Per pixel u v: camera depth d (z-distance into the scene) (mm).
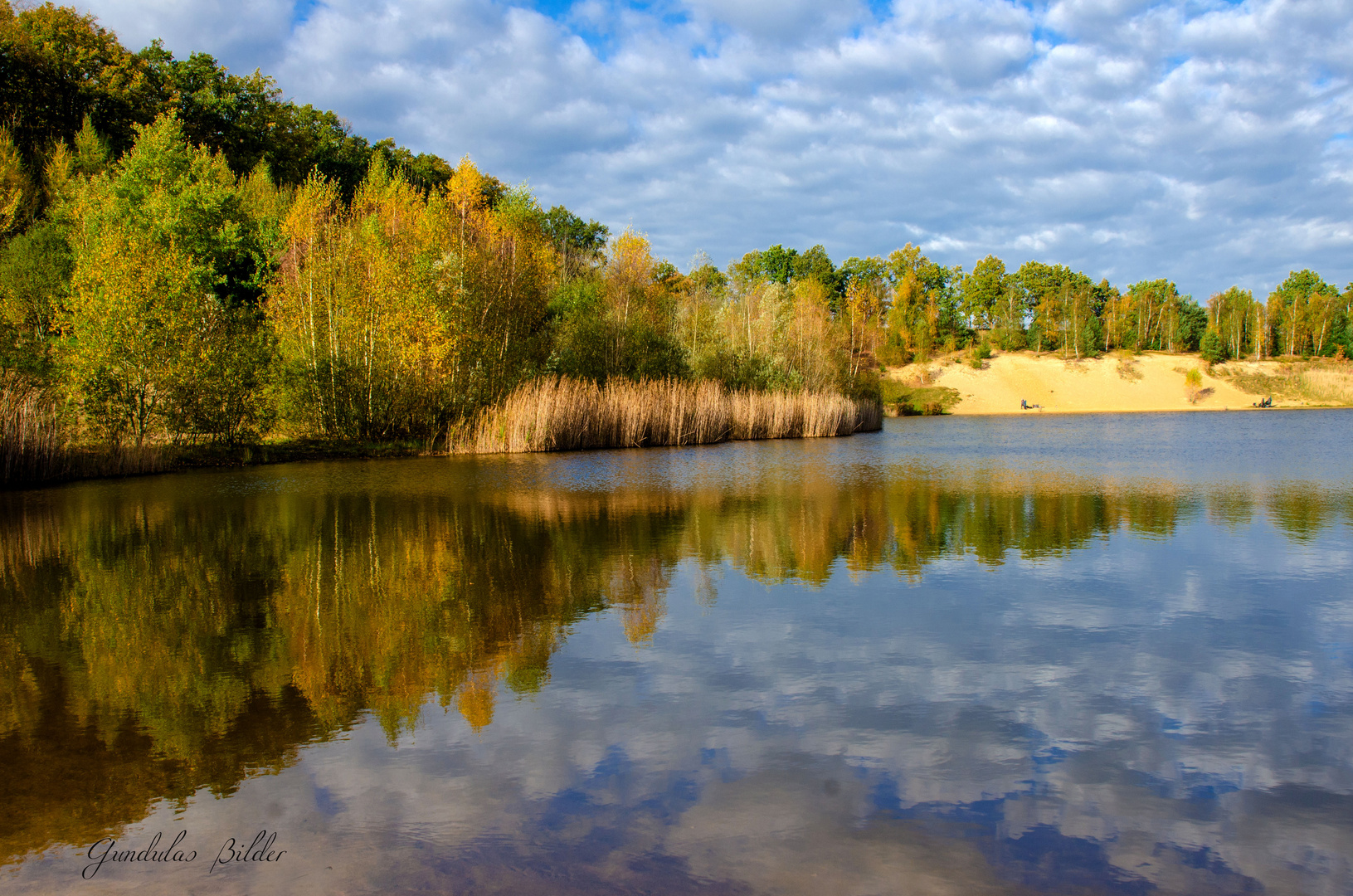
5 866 3291
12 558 9359
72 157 41469
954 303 104375
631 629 6492
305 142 59125
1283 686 5227
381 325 25828
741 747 4297
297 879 3164
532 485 16656
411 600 7422
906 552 9633
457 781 3957
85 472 17938
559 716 4742
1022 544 10117
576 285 38344
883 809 3666
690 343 37906
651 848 3342
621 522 11844
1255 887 3094
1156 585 7973
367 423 25859
